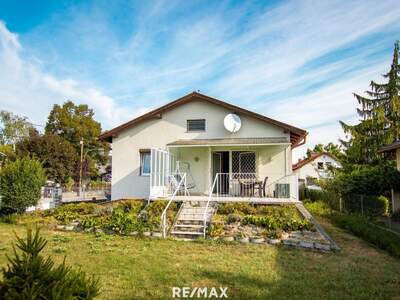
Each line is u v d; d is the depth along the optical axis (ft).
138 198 50.80
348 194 52.34
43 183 49.67
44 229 38.47
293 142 58.85
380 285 19.13
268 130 51.78
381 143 73.00
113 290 18.20
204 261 24.40
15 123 180.14
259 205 41.57
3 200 45.70
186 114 54.49
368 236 31.86
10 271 9.70
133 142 55.62
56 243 30.48
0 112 178.40
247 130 52.29
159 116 55.01
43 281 9.53
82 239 32.68
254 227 33.81
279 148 50.90
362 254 26.94
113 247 29.07
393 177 50.88
